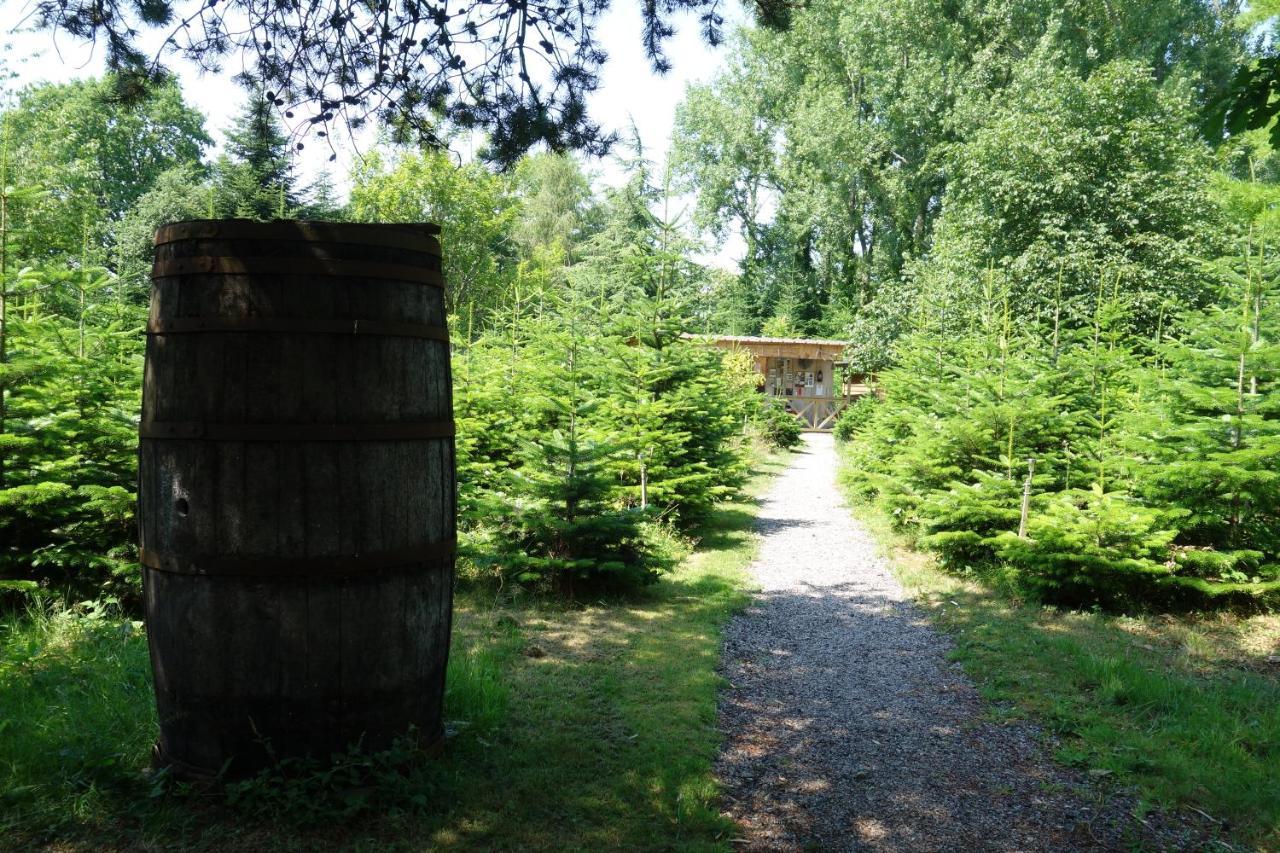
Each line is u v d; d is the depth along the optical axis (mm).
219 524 3062
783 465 18156
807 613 6766
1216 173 8180
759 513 11820
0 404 5664
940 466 8852
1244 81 4109
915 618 6648
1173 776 3768
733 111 34125
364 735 3236
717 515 11328
